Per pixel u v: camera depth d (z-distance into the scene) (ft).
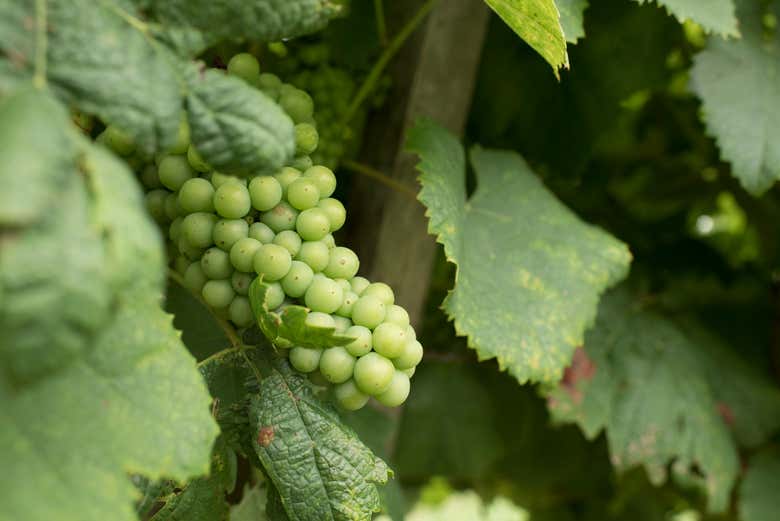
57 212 1.27
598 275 2.16
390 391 1.68
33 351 1.24
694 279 3.02
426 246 2.30
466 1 2.25
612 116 2.50
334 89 2.06
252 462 1.78
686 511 3.51
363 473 1.70
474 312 2.00
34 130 1.31
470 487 3.70
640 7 2.41
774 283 3.05
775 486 2.66
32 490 1.39
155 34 1.49
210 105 1.51
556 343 2.05
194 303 1.83
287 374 1.73
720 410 2.68
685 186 3.26
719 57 2.27
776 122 2.25
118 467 1.46
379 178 2.19
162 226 1.78
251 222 1.70
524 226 2.17
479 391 2.99
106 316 1.27
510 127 2.55
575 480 3.28
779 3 2.32
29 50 1.40
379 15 2.14
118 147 1.70
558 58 1.79
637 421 2.49
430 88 2.23
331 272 1.70
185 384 1.55
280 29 1.55
